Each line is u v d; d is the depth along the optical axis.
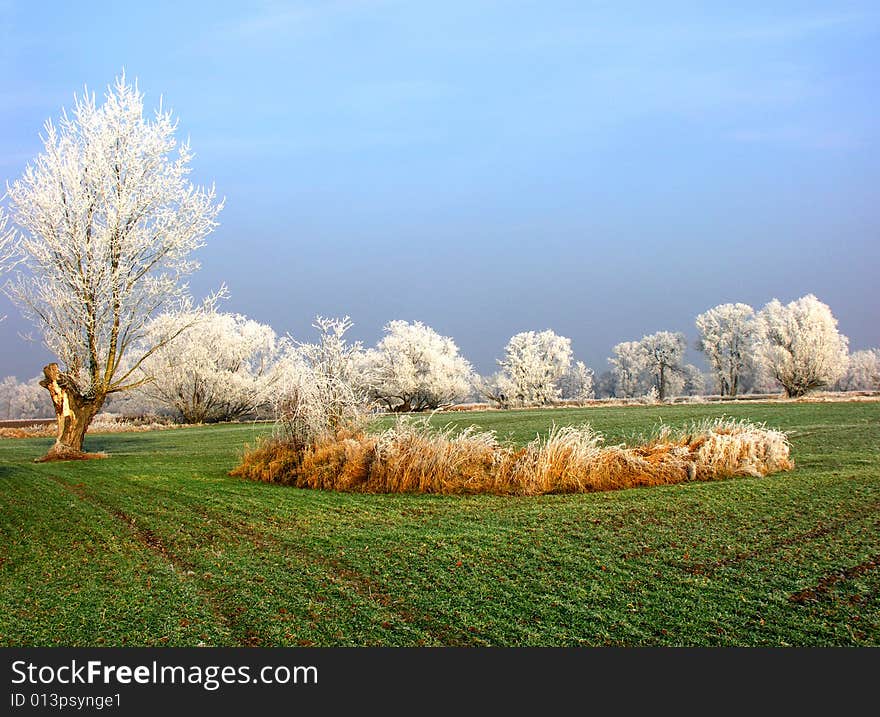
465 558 8.08
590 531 9.27
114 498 12.64
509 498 12.09
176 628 6.23
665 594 6.68
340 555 8.39
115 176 20.83
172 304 21.91
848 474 13.38
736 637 5.75
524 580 7.19
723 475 13.79
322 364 16.48
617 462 13.32
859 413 28.59
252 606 6.68
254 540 9.31
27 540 9.68
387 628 6.07
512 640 5.78
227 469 17.05
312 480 13.86
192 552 8.77
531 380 69.56
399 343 64.44
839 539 8.55
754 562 7.65
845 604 6.34
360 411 16.30
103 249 20.50
